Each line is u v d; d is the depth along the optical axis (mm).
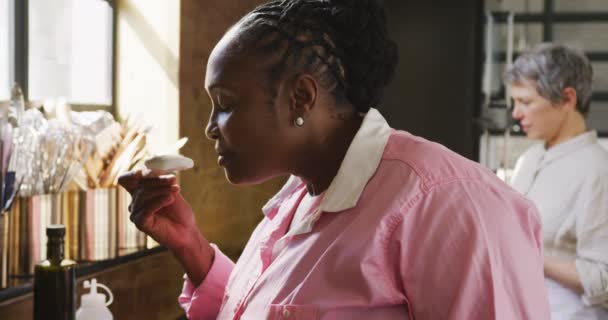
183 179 2188
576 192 2047
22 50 1887
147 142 1953
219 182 2375
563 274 1979
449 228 956
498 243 961
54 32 2002
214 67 1035
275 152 1038
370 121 1060
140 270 1919
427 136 4504
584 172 2041
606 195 1992
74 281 1311
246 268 1194
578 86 2115
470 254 939
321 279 997
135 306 1904
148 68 2176
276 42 1004
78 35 2080
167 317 2070
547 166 2135
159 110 2170
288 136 1032
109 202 1814
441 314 950
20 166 1565
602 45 4695
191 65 2207
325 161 1073
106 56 2172
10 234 1559
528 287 972
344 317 986
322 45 1016
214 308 1352
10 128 1481
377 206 991
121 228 1881
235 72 1015
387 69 1086
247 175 1052
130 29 2184
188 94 2197
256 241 1229
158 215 1296
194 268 1340
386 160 1024
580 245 2008
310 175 1090
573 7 4656
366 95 1059
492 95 4230
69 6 2039
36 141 1629
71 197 1751
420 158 1011
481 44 4410
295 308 1002
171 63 2152
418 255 962
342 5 1027
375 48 1040
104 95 2180
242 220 2496
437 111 4484
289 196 1232
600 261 1960
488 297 935
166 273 2053
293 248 1060
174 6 2137
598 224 1979
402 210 974
